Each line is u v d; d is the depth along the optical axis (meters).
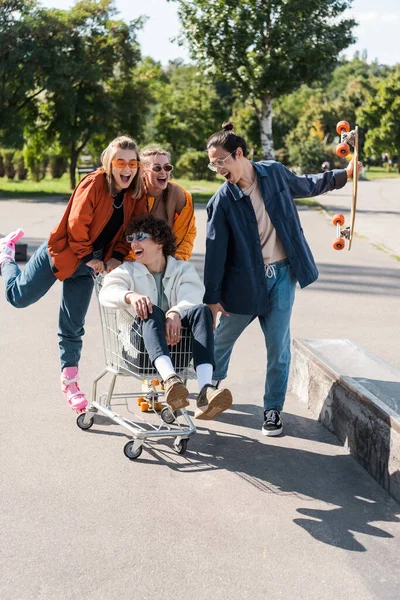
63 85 31.42
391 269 11.75
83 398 4.91
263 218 4.65
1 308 8.49
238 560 3.29
